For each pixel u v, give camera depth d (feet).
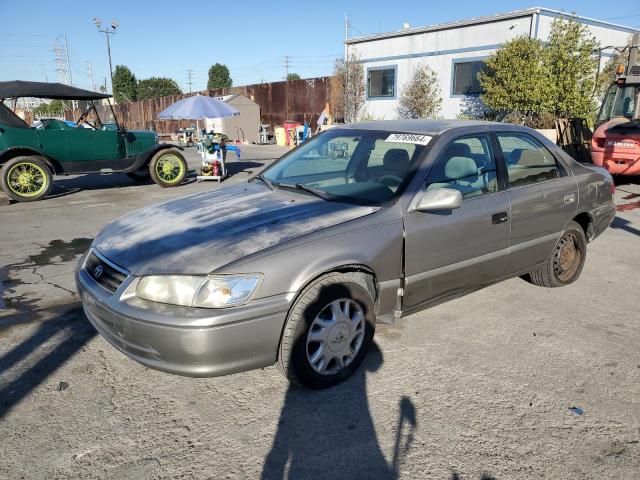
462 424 8.79
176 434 8.52
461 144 12.05
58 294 15.12
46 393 9.69
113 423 8.80
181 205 11.97
